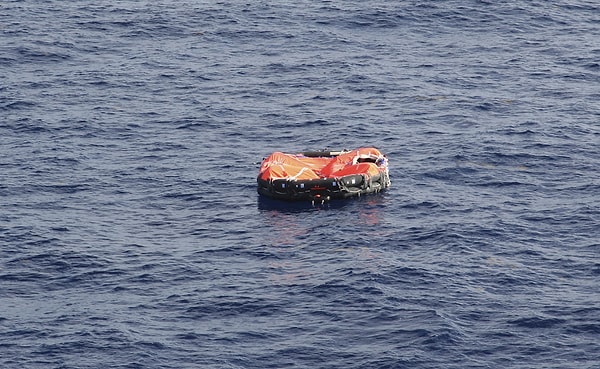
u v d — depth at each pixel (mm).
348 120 162875
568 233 128125
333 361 103938
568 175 144000
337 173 139500
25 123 161125
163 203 138750
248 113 166250
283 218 133750
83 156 151625
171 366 103312
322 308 112750
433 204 136000
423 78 178625
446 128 159500
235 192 141375
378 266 120562
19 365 103375
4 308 113188
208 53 190125
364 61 186375
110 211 136375
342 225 131250
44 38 193750
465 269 119875
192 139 157625
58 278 119312
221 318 111438
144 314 112188
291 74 181125
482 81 177500
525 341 106250
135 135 158750
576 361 103125
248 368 103062
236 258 124062
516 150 151125
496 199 137500
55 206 137125
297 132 159500
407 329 108375
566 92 172875
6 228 130000
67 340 107250
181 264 122438
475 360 103562
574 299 113500
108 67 183625
